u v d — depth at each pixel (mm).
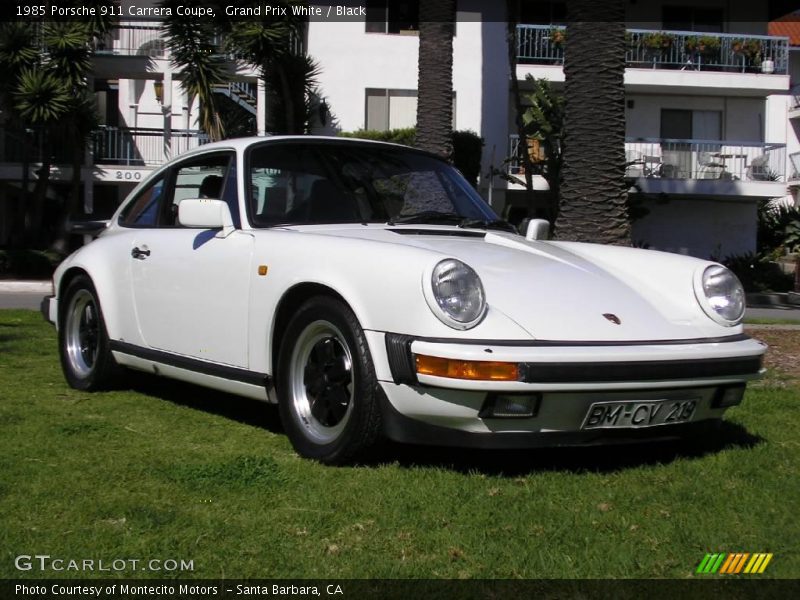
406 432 3537
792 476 3762
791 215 24969
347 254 3746
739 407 5125
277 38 17719
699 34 24047
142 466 3740
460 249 3980
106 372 5309
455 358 3275
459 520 3154
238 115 23766
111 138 23031
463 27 22453
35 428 4367
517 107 20422
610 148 8984
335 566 2754
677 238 24734
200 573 2697
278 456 3963
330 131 21953
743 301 4066
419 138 15156
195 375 4586
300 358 3965
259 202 4465
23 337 7789
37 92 19156
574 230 9039
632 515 3244
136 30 23125
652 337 3660
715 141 23672
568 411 3447
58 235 20875
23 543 2904
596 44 8953
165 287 4762
